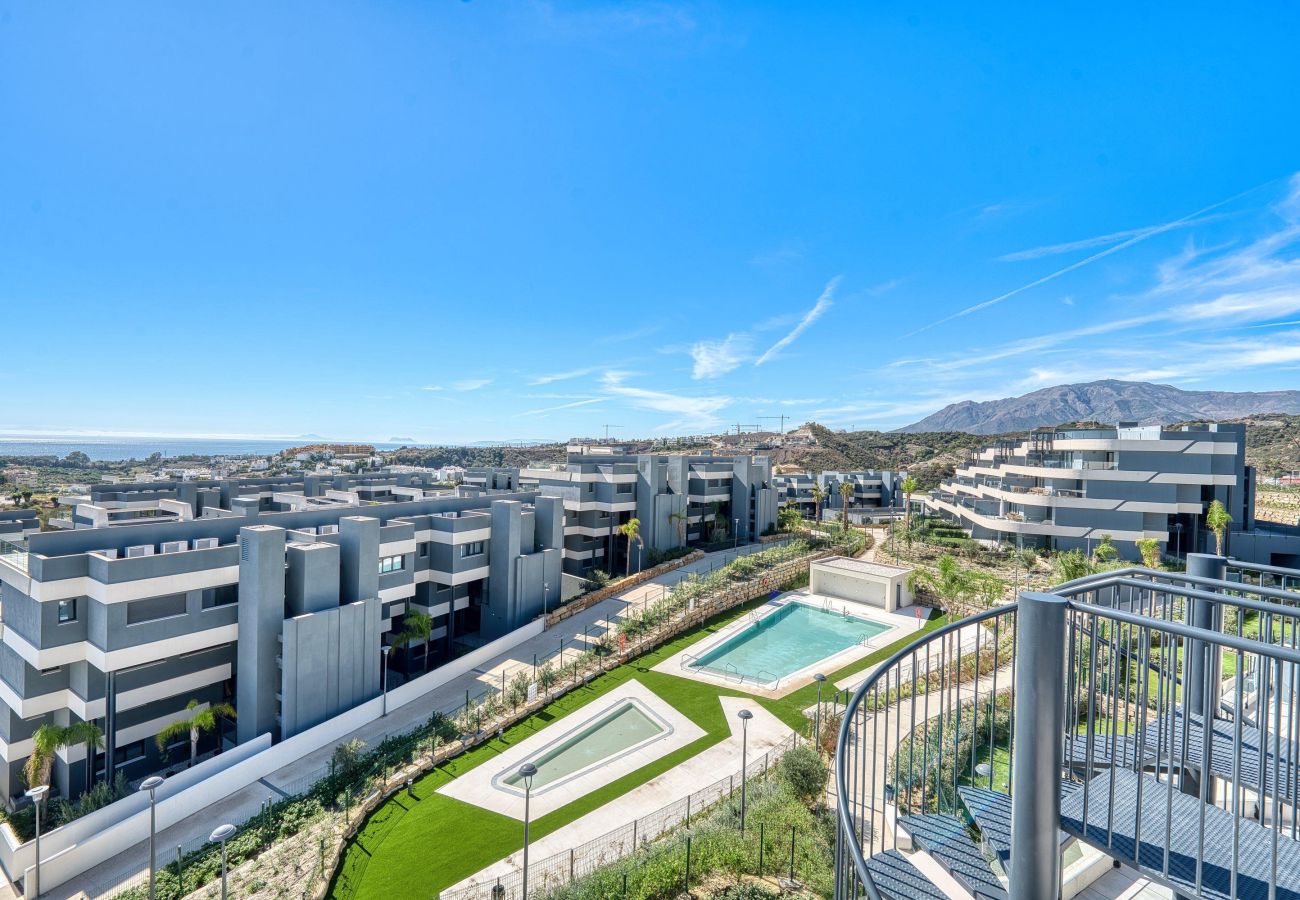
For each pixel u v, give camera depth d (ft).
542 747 97.09
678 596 157.48
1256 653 16.79
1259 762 24.41
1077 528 189.88
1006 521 199.00
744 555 203.00
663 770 89.35
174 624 99.96
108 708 96.48
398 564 134.10
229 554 106.01
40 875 74.02
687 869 60.75
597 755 95.14
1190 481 182.70
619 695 113.19
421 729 104.94
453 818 79.97
